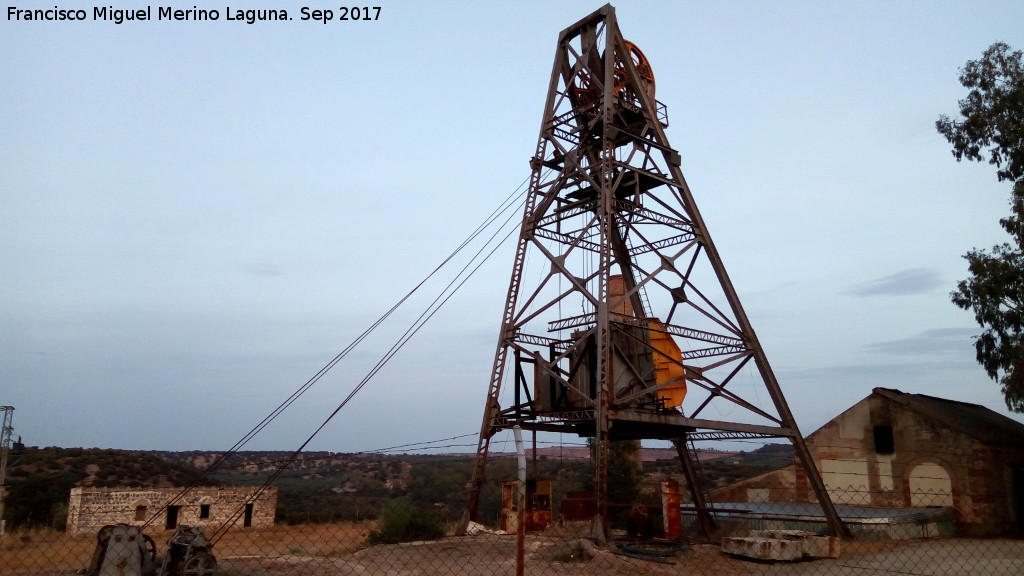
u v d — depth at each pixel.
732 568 19.17
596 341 25.23
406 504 25.70
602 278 24.41
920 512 30.05
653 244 29.45
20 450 51.28
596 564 18.80
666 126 31.03
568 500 27.28
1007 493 31.73
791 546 20.38
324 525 27.44
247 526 38.75
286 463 15.15
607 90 27.64
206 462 67.25
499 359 26.36
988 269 32.16
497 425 25.62
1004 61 34.31
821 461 36.75
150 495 38.72
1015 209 31.84
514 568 17.78
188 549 13.62
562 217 28.95
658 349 27.14
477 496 25.20
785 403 27.97
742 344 28.19
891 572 18.95
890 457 34.41
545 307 26.14
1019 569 19.73
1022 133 32.44
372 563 17.95
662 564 19.16
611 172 26.39
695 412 27.03
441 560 18.72
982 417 39.00
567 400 25.97
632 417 23.80
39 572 15.99
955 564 20.72
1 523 31.56
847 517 28.17
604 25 29.19
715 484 42.03
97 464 55.31
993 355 32.19
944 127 35.62
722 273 28.69
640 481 38.97
